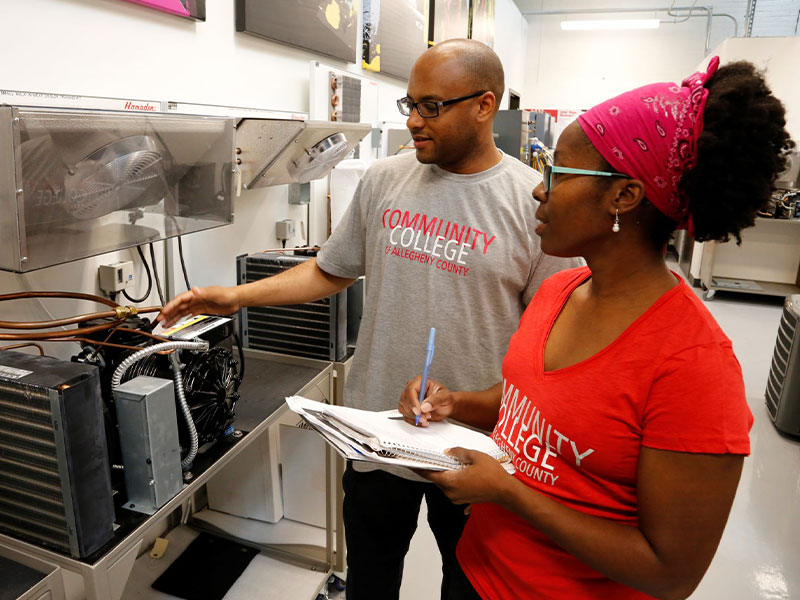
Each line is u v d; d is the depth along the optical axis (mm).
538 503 742
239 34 2082
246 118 1523
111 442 1052
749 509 2430
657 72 9062
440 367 1305
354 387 1453
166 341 1126
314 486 2000
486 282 1252
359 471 1401
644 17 8906
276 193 2340
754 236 5770
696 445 632
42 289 1383
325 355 1791
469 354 1286
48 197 1002
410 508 1424
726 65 646
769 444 3002
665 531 667
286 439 1993
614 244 716
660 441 655
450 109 1178
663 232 707
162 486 1056
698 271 5953
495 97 1221
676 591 698
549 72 9523
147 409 1003
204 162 1372
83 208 1095
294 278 1469
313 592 1837
